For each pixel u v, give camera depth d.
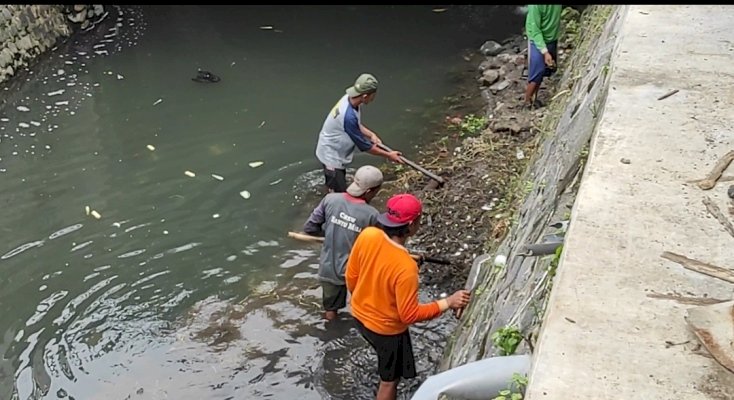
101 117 9.26
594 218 3.07
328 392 5.29
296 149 8.53
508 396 2.74
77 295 6.18
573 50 9.63
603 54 5.94
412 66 11.05
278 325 5.86
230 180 7.87
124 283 6.32
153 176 7.94
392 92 10.11
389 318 4.65
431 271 6.37
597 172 3.38
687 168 3.40
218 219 7.20
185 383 5.34
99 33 11.77
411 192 7.53
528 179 6.57
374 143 7.09
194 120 9.26
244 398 5.23
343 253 5.52
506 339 3.46
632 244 2.92
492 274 5.22
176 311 6.03
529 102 8.97
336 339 5.71
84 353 5.60
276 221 7.17
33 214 7.23
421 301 6.00
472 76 10.61
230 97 9.94
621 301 2.64
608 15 7.53
